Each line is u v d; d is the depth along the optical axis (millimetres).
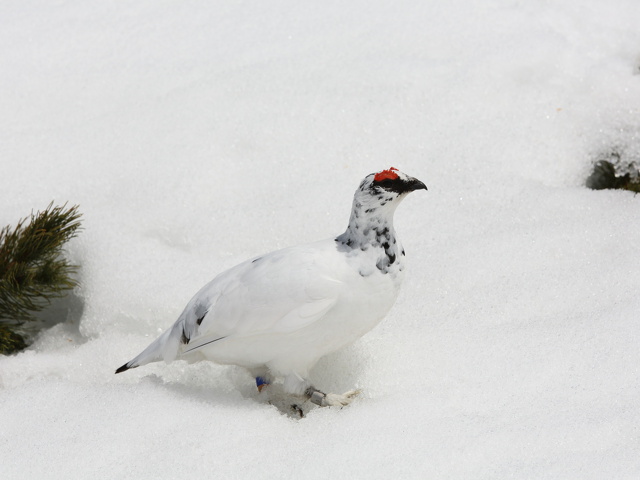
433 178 7664
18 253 6582
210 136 8141
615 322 5758
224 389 5758
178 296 6492
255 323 5172
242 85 8648
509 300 6195
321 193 7496
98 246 7109
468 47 8852
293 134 8094
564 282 6316
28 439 5184
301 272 5102
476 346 5727
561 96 8164
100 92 8766
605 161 7758
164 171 7809
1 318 6891
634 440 4711
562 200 7246
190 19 9695
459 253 6742
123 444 5059
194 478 4750
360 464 4730
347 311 5164
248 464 4824
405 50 8922
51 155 8016
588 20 9094
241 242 7125
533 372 5410
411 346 5824
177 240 7289
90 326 6723
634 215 6961
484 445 4770
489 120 8078
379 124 8125
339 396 5383
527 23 9141
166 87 8766
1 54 9164
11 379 6285
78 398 5574
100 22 9688
